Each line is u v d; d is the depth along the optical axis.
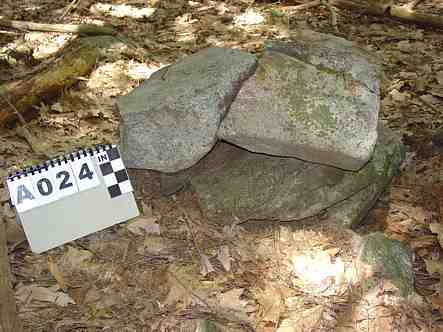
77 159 1.29
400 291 1.24
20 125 1.73
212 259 1.31
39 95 1.81
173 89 1.33
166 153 1.30
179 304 1.21
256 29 2.54
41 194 1.26
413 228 1.44
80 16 2.62
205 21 2.62
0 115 1.70
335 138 1.29
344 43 1.52
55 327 1.15
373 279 1.25
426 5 2.89
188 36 2.46
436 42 2.44
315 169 1.40
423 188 1.54
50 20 2.56
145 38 2.41
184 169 1.37
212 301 1.22
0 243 1.21
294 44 1.45
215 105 1.28
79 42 2.12
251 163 1.44
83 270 1.27
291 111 1.31
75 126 1.74
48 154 1.60
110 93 1.93
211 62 1.39
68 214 1.27
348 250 1.34
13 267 1.26
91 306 1.20
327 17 2.70
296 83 1.35
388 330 1.18
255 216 1.38
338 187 1.39
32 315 1.17
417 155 1.65
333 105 1.33
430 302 1.26
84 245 1.32
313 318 1.20
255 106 1.32
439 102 1.94
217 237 1.35
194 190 1.45
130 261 1.29
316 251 1.34
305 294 1.25
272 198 1.38
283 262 1.31
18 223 1.35
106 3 2.80
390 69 2.18
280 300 1.23
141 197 1.44
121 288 1.23
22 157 1.58
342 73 1.39
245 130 1.30
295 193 1.38
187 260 1.30
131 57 2.16
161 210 1.42
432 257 1.36
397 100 1.95
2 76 1.99
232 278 1.27
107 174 1.29
